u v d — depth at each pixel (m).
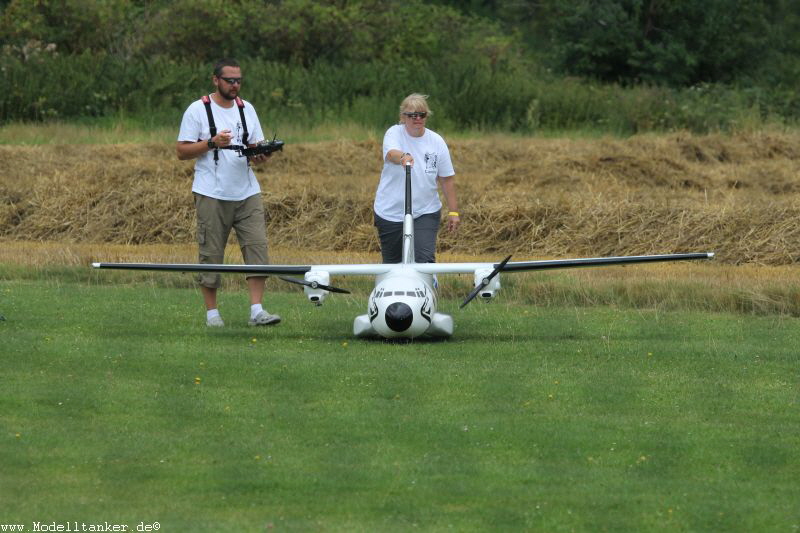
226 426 30.81
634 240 70.81
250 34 147.62
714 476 27.34
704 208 72.38
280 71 131.00
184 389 34.47
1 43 141.12
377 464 27.86
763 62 172.38
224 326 44.66
